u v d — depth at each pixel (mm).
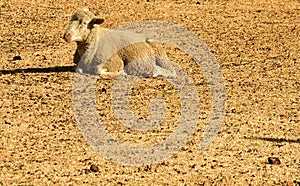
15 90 29156
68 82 30469
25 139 23797
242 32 42281
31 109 26781
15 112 26375
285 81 32188
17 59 34781
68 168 21625
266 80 32188
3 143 23375
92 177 21062
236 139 24547
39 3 49094
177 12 47531
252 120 26500
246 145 24062
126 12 47219
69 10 47375
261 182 21312
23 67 33250
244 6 50188
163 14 46812
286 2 51938
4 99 27875
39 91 29078
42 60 34781
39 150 22922
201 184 20938
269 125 26078
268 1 52031
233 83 31375
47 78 31078
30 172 21250
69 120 25734
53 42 38781
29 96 28391
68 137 24109
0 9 46781
